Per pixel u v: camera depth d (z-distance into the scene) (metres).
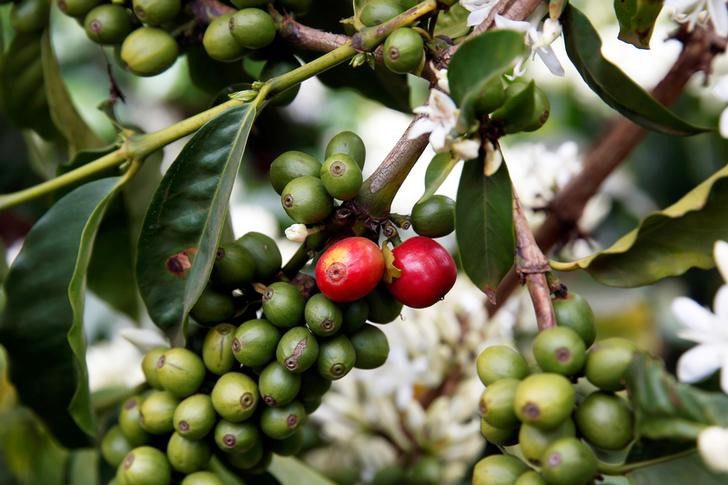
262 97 0.50
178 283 0.51
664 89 0.59
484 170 0.47
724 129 0.47
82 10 0.55
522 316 0.64
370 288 0.48
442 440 0.62
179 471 0.51
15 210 0.65
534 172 0.65
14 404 0.64
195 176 0.50
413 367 0.62
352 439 0.63
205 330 0.51
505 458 0.46
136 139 0.52
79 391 0.52
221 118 0.50
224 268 0.50
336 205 0.49
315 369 0.50
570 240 0.64
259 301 0.51
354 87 0.58
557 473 0.44
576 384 0.46
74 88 0.85
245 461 0.51
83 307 0.52
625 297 0.69
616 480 0.52
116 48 0.56
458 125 0.46
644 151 0.72
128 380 0.66
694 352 0.45
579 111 0.79
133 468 0.51
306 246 0.50
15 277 0.54
